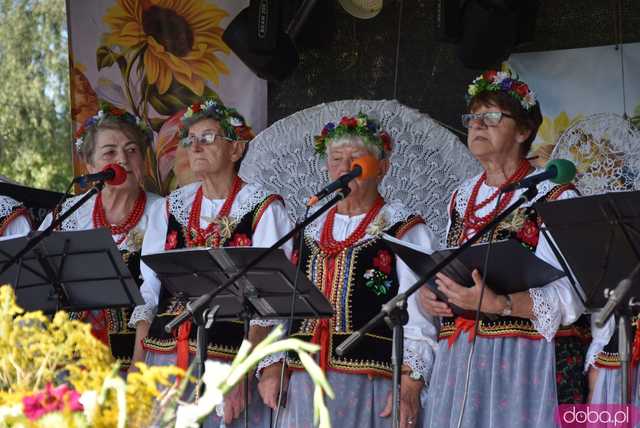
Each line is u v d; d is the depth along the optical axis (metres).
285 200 7.28
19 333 3.34
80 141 6.81
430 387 5.56
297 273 5.02
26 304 5.65
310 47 8.16
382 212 5.93
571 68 7.66
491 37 7.21
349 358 5.63
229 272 5.11
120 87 8.26
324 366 5.65
